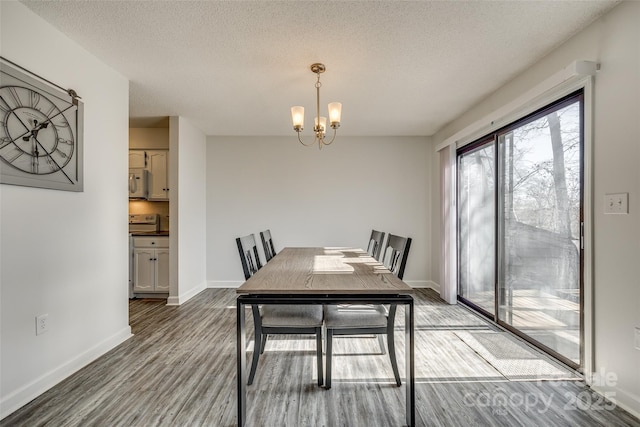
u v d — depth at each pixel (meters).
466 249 3.66
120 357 2.29
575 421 1.58
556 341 2.24
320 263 2.32
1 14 1.62
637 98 1.59
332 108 2.27
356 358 2.28
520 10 1.75
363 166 4.57
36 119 1.79
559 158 2.19
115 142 2.52
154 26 1.92
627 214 1.64
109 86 2.45
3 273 1.63
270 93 2.97
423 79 2.64
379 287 1.59
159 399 1.77
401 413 1.65
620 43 1.68
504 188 2.87
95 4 1.72
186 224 3.88
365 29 1.94
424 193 4.57
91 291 2.25
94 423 1.56
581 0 1.66
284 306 1.98
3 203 1.63
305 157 4.58
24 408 1.67
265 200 4.57
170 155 3.65
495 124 2.92
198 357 2.30
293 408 1.69
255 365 1.92
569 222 2.11
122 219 2.61
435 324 3.00
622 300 1.67
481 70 2.48
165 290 3.87
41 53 1.85
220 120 3.82
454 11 1.76
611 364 1.73
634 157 1.60
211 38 2.05
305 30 1.96
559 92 2.11
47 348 1.88
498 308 2.96
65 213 2.03
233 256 4.55
